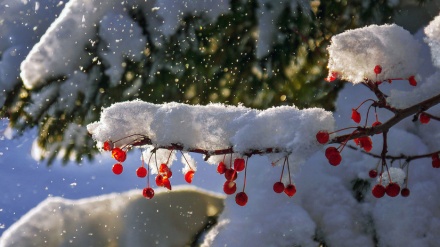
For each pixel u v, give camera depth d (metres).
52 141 4.28
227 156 2.20
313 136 2.04
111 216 3.67
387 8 4.28
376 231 3.32
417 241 3.19
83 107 4.14
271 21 4.11
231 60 4.12
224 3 4.04
